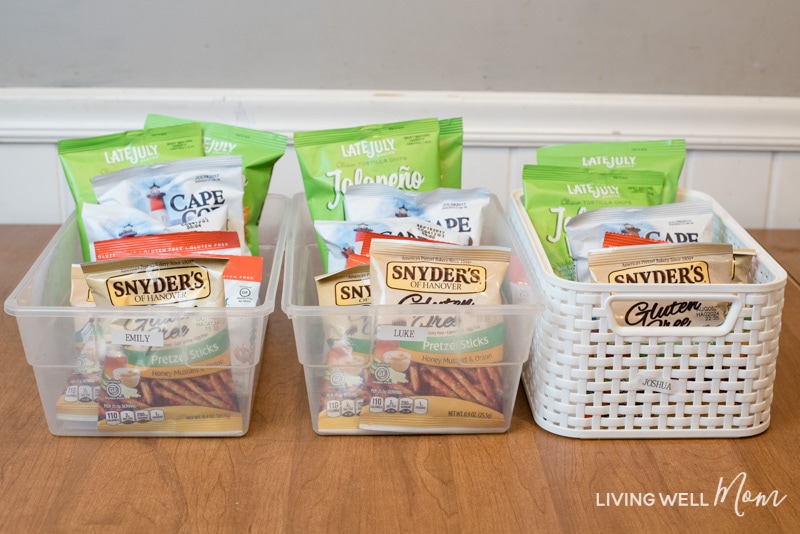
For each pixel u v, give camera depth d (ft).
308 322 2.64
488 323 2.67
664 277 2.74
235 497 2.48
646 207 3.06
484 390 2.73
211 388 2.70
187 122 3.47
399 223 3.02
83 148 3.29
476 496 2.49
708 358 2.66
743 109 4.19
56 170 4.32
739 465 2.63
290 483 2.54
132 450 2.70
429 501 2.47
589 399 2.70
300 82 4.19
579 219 3.04
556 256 3.20
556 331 2.66
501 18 4.07
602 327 2.60
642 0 4.03
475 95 4.19
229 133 3.41
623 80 4.21
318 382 2.72
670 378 2.68
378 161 3.27
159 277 2.71
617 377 2.67
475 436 2.78
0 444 2.71
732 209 4.42
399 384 2.69
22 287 2.72
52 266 3.06
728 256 2.75
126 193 3.12
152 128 3.36
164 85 4.19
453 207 3.13
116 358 2.65
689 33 4.10
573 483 2.55
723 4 4.04
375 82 4.20
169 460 2.64
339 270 2.98
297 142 3.30
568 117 4.21
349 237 3.03
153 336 2.61
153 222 3.08
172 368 2.66
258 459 2.65
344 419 2.75
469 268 2.77
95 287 2.68
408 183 3.27
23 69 4.13
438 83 4.21
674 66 4.18
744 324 2.62
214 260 2.72
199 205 3.14
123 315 2.58
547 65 4.17
